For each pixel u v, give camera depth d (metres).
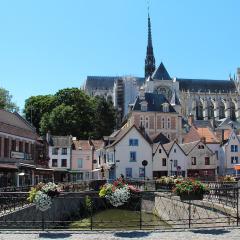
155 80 154.12
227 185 34.84
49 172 59.88
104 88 183.38
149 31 190.12
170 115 95.31
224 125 122.12
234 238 14.34
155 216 33.66
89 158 88.12
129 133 69.94
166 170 71.00
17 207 24.23
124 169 69.06
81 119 106.00
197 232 15.60
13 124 52.44
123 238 14.65
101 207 38.62
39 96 115.12
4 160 46.88
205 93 174.25
